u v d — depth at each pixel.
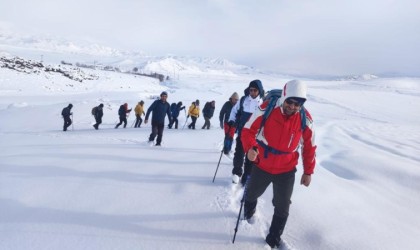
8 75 55.38
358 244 3.30
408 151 8.82
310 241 3.32
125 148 7.40
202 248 3.05
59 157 6.17
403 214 4.29
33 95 46.09
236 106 5.16
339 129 13.70
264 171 3.20
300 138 3.09
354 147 8.89
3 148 7.30
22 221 3.41
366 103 58.44
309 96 60.75
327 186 5.03
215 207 3.96
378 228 3.71
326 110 40.56
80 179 4.84
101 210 3.75
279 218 3.15
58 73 68.50
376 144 9.80
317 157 7.50
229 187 4.67
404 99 75.06
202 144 8.80
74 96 48.78
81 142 8.38
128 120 23.06
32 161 5.81
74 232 3.22
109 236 3.18
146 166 5.70
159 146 8.14
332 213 3.99
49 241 3.03
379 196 4.93
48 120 21.03
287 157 3.11
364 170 6.24
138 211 3.76
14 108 26.84
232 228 3.45
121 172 5.26
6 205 3.79
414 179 5.69
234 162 5.03
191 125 16.94
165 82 122.81
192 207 3.94
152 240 3.14
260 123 3.09
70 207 3.80
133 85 80.25
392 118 38.84
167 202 4.06
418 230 3.82
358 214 4.05
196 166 5.82
